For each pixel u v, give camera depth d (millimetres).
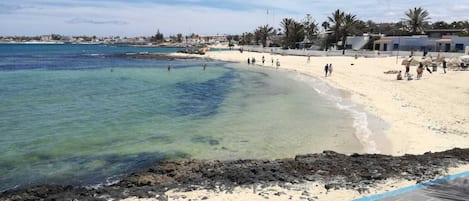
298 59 76125
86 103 26016
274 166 11859
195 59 89875
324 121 20297
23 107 24234
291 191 9625
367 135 17250
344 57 76500
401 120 20219
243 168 11789
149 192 9727
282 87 35750
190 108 24344
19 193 10055
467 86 31641
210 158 13906
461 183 9820
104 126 18953
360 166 11594
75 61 79438
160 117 21375
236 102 26875
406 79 38312
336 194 9320
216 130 18266
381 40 83562
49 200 9344
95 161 13539
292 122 20062
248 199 9133
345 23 94250
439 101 25984
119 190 9961
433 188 9469
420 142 15680
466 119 20391
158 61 82250
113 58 92500
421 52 67812
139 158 13883
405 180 10148
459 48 70250
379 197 8961
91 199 9227
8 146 15250
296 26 111375
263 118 21125
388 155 13422
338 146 15586
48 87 35000
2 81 39781
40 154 14281
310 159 12617
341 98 28469
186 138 16734
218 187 10039
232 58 89688
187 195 9445
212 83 39344
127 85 37125
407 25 101688
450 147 14867
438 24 99375
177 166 12094
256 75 48812
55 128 18453
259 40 152500
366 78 41531
